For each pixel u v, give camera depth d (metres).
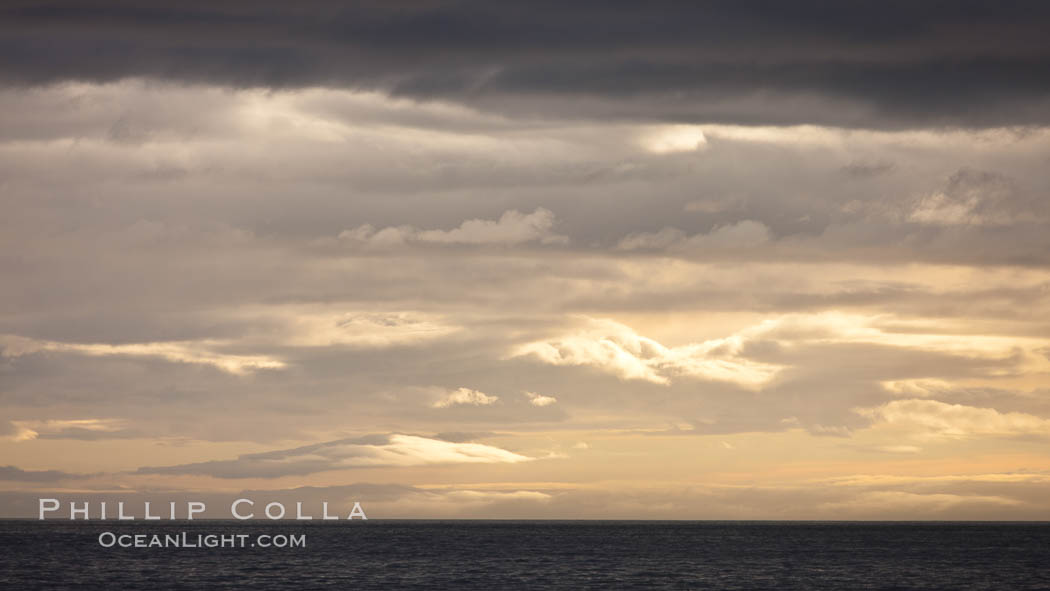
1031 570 176.38
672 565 184.62
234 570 164.75
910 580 155.50
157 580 147.00
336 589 136.75
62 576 153.12
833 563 192.25
